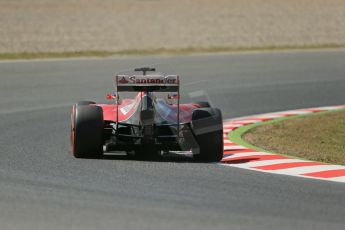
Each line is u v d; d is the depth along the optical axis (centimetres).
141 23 16325
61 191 3061
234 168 3756
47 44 12800
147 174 3491
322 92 7838
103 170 3578
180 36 14288
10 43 12825
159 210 2738
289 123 5772
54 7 19538
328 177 3575
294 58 10638
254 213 2738
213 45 12950
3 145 4519
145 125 3809
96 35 14275
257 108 6788
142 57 10500
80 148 3888
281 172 3681
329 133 5353
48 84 8025
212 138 3906
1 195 2955
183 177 3438
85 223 2516
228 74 9006
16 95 7275
